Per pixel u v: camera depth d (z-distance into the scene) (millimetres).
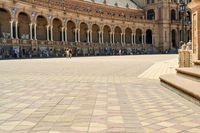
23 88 14000
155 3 129500
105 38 113000
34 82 16672
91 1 112750
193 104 9602
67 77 19797
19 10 73250
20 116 8125
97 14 105688
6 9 68938
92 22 103812
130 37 122312
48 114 8336
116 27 116750
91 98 11016
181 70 14305
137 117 7887
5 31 73062
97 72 24328
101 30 107938
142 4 135875
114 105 9594
